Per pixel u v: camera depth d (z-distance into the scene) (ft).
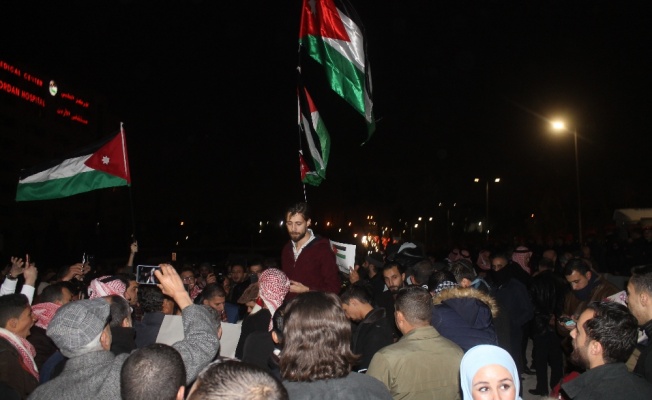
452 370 13.12
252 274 33.24
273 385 6.72
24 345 15.33
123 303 15.21
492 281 31.78
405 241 32.58
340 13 24.53
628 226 81.10
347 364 9.72
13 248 213.05
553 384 28.02
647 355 12.01
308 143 25.70
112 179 28.37
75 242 206.90
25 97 232.73
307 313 9.71
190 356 10.85
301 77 25.63
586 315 11.68
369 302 17.02
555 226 134.21
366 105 24.11
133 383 8.79
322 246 18.60
